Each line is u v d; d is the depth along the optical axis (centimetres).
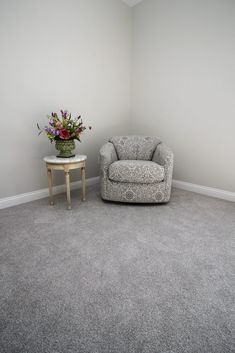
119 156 292
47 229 200
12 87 234
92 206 251
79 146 309
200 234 193
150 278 141
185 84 291
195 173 302
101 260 158
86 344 100
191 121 294
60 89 273
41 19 243
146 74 331
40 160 270
